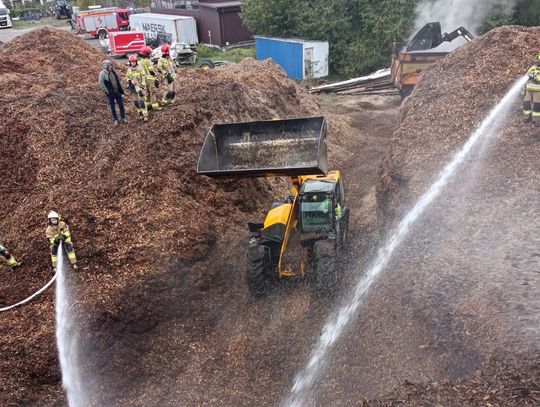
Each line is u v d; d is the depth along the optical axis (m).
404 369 7.53
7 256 9.45
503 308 7.59
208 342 9.06
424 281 8.83
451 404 5.91
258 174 10.22
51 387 7.82
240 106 15.70
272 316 9.45
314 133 11.25
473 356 7.11
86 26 52.03
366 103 25.73
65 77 17.53
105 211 10.80
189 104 14.48
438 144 12.05
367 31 32.56
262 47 35.19
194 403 7.85
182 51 37.12
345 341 8.47
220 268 10.71
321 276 9.24
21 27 66.12
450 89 13.69
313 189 9.73
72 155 12.47
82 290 9.16
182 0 48.59
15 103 14.31
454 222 9.82
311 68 32.88
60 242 9.50
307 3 33.12
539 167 10.50
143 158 12.02
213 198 12.30
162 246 10.22
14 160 12.55
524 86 12.67
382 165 13.03
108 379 8.17
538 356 6.53
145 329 9.06
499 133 11.71
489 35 14.95
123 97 15.43
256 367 8.41
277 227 9.66
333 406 7.28
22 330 8.37
